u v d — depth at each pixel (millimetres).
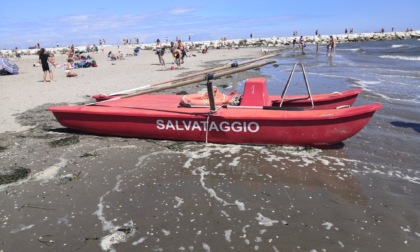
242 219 3953
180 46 25156
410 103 9805
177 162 5676
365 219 3910
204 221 3926
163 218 3998
